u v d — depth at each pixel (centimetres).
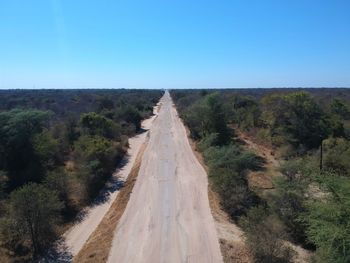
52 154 4709
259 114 7512
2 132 4369
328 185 2123
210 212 3269
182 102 12925
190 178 4281
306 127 6075
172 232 2858
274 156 5509
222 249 2586
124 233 2852
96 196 3838
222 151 4453
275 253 2500
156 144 6356
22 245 2714
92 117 6219
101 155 4409
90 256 2550
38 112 4816
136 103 11694
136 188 3931
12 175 4169
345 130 6306
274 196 3122
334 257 1875
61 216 3234
